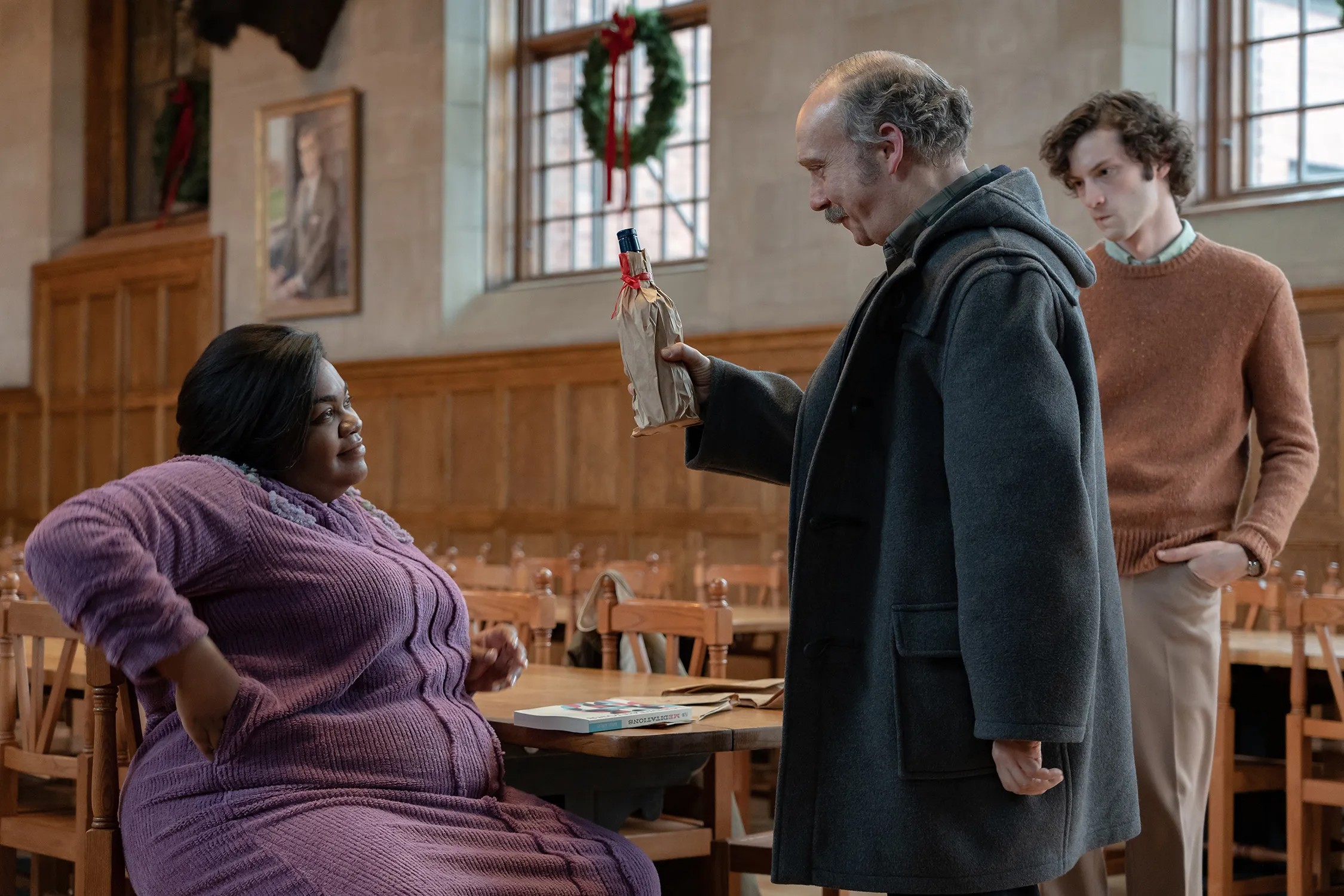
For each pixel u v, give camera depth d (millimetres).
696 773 3354
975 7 7086
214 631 2277
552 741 2418
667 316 2346
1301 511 5969
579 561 6238
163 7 12133
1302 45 6523
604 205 9461
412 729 2336
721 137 8070
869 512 2020
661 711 2465
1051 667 1795
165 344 11164
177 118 11766
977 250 1956
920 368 1981
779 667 6441
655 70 8852
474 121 9797
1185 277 2846
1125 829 2096
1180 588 2729
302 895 2086
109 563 2062
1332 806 4492
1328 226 6086
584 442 8742
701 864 3031
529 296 9383
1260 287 2824
